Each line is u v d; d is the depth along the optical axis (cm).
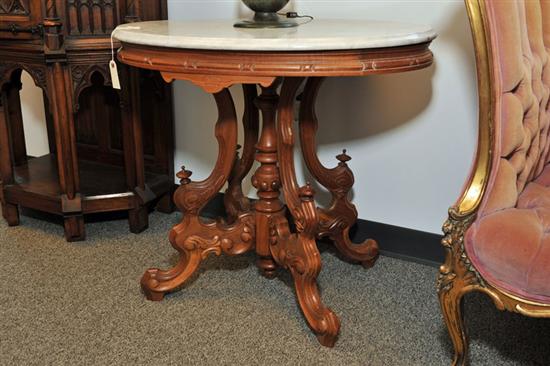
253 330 147
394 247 188
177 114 215
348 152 187
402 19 169
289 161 144
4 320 150
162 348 139
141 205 200
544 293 101
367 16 173
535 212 111
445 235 113
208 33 127
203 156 215
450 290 115
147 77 201
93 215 214
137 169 197
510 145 109
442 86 168
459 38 162
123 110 191
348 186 171
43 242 195
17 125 222
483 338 143
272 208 153
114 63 153
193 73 121
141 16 184
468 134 168
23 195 198
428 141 174
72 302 158
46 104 237
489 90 106
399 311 156
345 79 180
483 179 109
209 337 144
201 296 162
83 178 213
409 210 183
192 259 157
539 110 121
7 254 185
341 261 185
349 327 148
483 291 108
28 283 167
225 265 179
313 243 143
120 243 194
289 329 147
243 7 190
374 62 117
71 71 179
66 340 142
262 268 170
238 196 175
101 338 143
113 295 162
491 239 106
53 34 172
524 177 119
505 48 106
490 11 104
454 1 161
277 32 128
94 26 177
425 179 178
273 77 116
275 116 148
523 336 144
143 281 159
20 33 176
